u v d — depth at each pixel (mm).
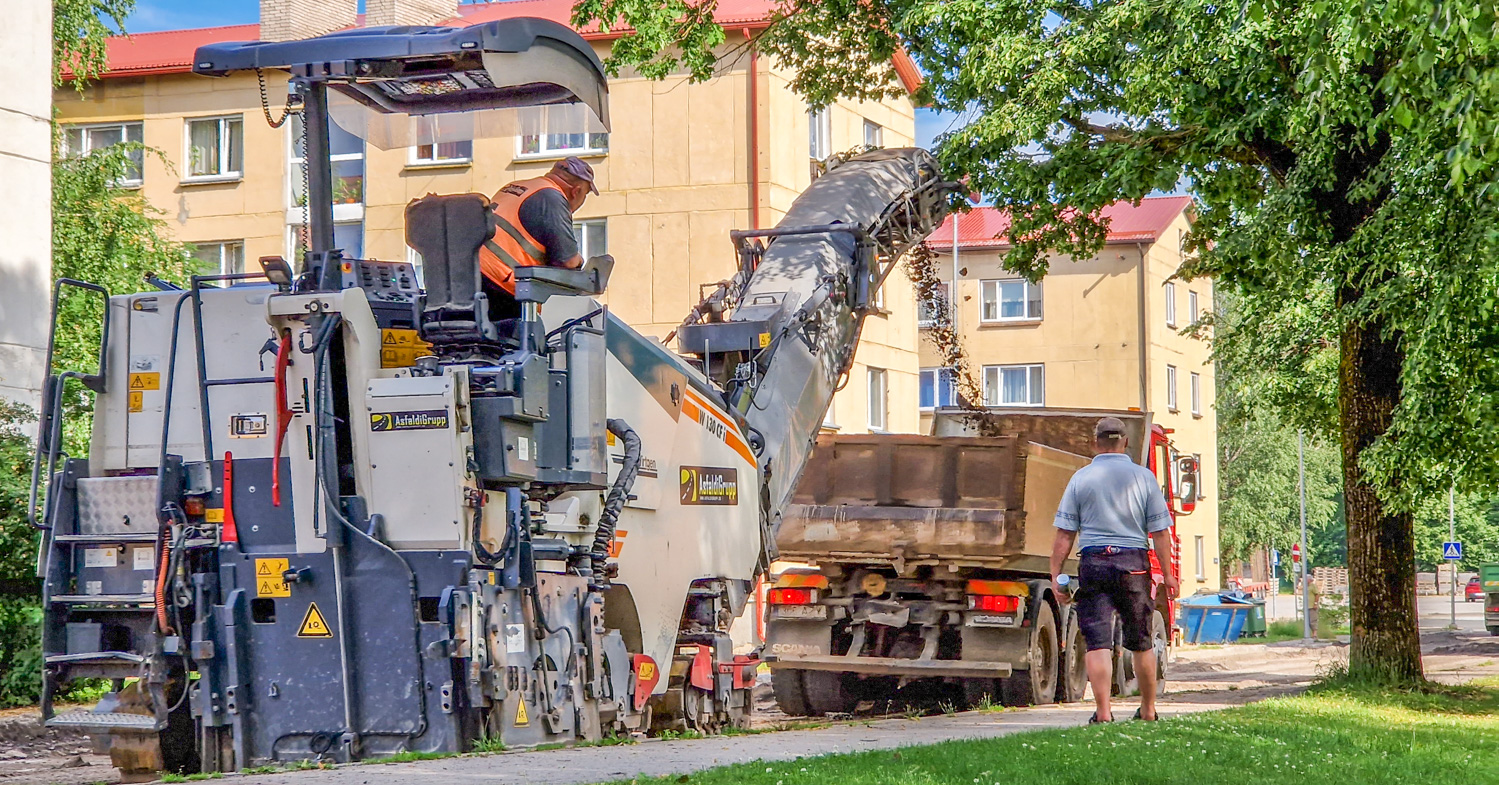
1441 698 20922
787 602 22406
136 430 12836
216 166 51656
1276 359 38406
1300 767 11320
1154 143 22500
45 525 12578
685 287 46156
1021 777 10070
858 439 22125
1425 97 16891
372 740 11914
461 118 14141
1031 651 21625
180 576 12102
